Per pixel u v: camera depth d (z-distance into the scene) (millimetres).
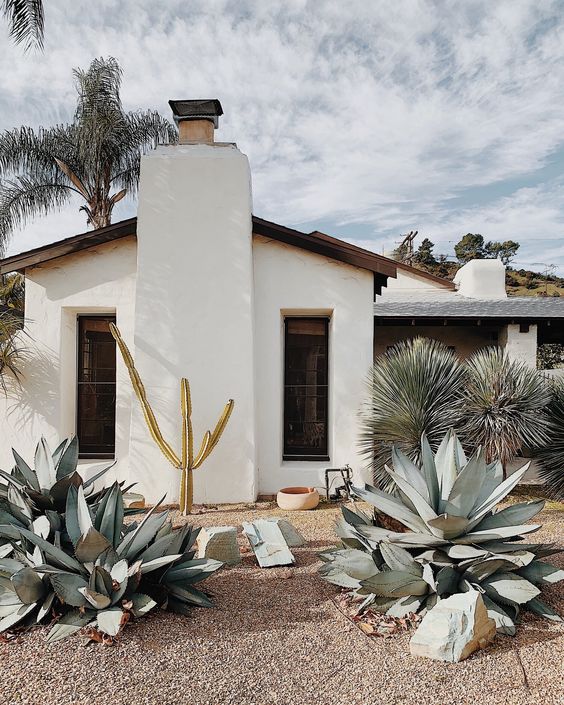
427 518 3732
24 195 14883
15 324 7766
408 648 3125
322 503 7211
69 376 7895
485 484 4176
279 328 7641
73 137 15562
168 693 2645
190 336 7215
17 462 4316
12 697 2590
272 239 7602
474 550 3473
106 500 3857
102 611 3248
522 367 7527
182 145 7445
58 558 3359
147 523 3744
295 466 7711
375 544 3865
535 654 3035
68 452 4445
